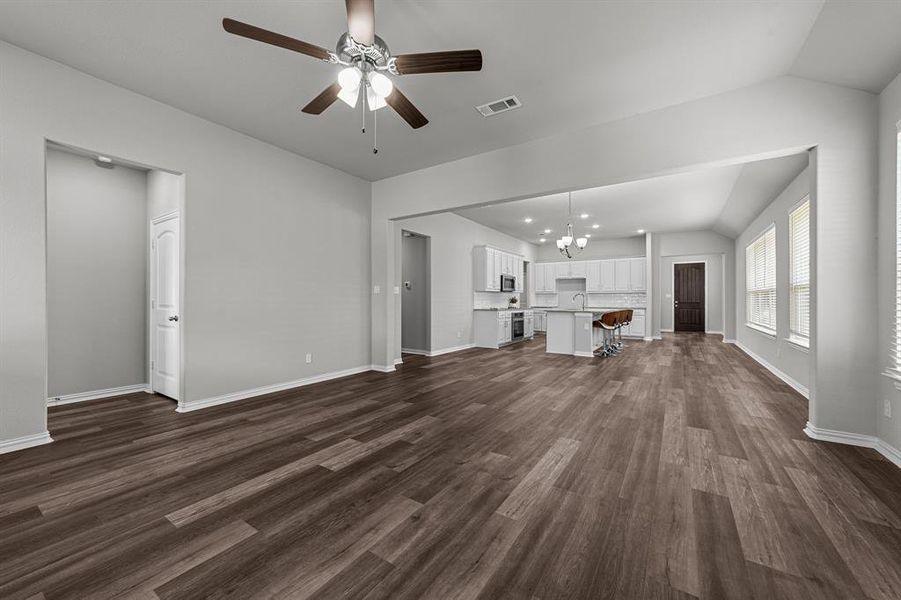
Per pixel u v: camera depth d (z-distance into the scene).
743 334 7.60
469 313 8.13
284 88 3.10
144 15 2.29
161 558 1.53
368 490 2.07
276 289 4.27
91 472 2.28
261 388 4.11
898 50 2.22
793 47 2.52
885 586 1.36
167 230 4.05
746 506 1.89
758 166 4.46
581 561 1.50
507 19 2.31
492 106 3.32
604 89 3.05
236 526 1.75
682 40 2.48
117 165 4.23
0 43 2.55
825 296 2.73
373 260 5.50
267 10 2.25
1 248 2.55
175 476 2.23
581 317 6.90
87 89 2.91
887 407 2.48
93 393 4.05
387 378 4.94
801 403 3.72
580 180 3.74
